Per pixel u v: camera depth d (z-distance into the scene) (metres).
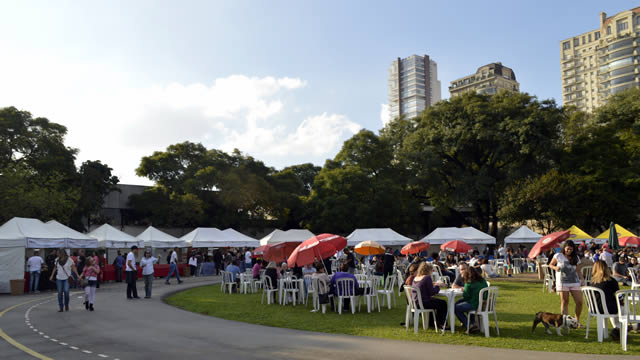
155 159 54.19
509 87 169.00
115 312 14.03
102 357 7.86
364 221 48.09
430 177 49.03
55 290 22.47
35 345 8.97
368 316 12.71
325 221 49.41
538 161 47.06
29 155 44.25
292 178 60.94
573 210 42.12
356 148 53.19
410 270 11.71
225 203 51.72
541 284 21.39
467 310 9.65
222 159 57.00
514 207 42.50
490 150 48.41
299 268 18.64
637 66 118.94
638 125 47.19
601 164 44.78
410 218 51.94
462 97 50.56
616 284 8.91
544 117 44.91
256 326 11.21
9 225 22.66
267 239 31.38
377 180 51.62
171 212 51.75
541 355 7.55
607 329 9.56
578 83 143.75
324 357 7.64
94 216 52.94
